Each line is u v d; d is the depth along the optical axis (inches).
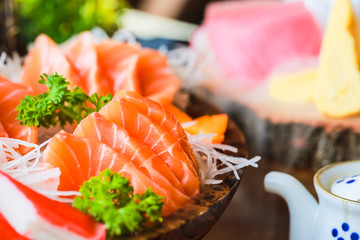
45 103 14.2
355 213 12.6
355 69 20.4
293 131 22.1
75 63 17.7
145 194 11.4
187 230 11.7
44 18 23.4
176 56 25.7
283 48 25.5
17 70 19.7
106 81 17.2
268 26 25.2
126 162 12.0
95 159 12.2
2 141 13.5
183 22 33.7
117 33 25.5
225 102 24.5
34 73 17.3
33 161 13.8
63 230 10.9
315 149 21.8
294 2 28.2
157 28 32.4
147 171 12.1
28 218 10.9
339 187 13.2
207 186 13.3
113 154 12.0
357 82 20.4
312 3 23.8
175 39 30.9
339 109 21.1
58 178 12.1
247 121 23.8
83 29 23.7
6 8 23.2
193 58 24.1
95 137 12.4
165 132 12.6
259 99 24.0
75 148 12.2
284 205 22.6
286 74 24.7
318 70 22.6
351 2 20.4
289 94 23.6
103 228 11.1
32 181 12.1
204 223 12.1
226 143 15.9
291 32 25.2
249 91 24.8
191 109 18.7
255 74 26.1
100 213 11.1
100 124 12.4
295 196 13.9
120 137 12.3
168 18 33.9
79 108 14.9
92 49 17.5
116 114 12.6
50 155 12.2
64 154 12.2
